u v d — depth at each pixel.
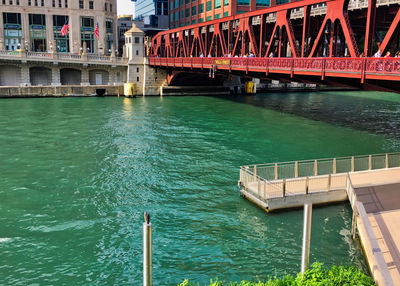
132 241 17.44
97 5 97.56
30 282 14.50
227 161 30.03
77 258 16.11
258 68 39.75
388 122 48.09
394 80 24.22
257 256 15.95
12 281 14.53
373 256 13.49
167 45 76.50
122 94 76.62
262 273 14.80
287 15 36.94
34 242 17.39
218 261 15.62
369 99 75.44
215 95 80.75
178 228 18.53
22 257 16.16
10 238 17.73
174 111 55.69
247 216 19.61
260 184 20.59
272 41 39.28
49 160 30.25
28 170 27.77
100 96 75.00
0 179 25.78
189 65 59.56
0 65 71.06
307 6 33.75
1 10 90.38
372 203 18.31
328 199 20.52
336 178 21.27
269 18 56.16
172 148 34.09
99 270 15.28
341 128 43.69
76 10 95.62
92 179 25.84
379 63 24.61
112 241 17.52
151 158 30.89
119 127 43.25
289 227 18.38
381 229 15.90
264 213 19.88
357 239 16.91
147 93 77.94
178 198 22.39
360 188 20.08
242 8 89.31
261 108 60.09
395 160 24.06
